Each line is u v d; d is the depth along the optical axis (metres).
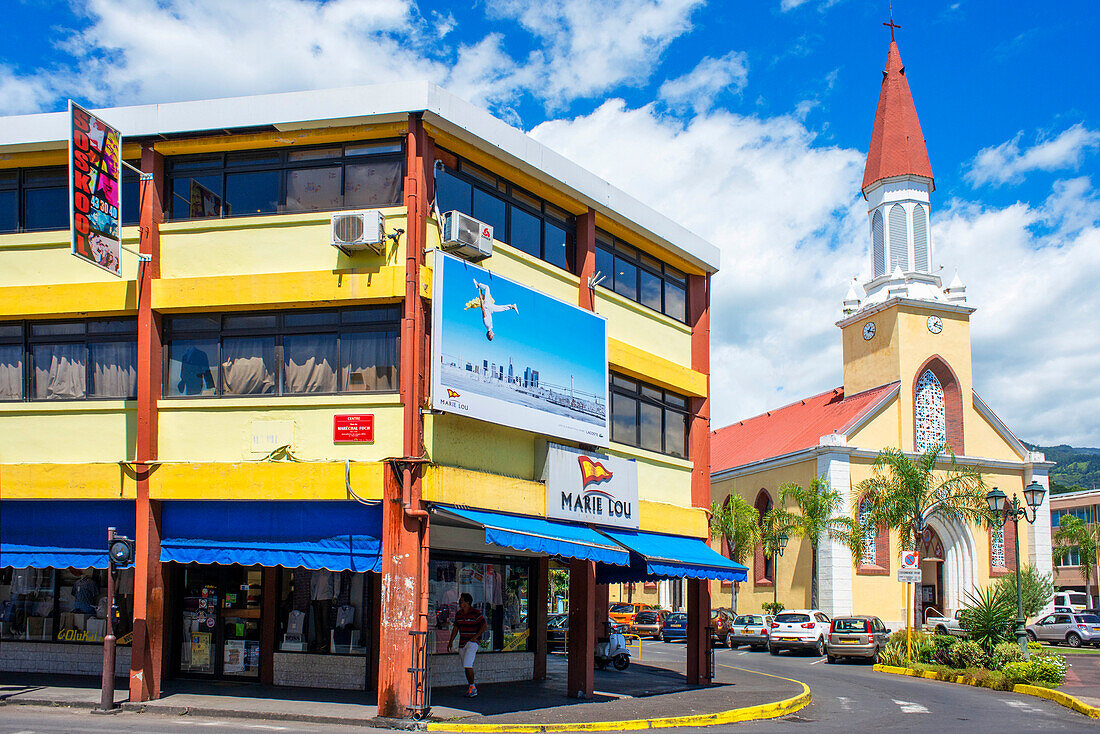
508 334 16.77
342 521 15.38
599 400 18.97
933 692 22.61
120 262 16.06
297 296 15.79
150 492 15.80
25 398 16.91
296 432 15.77
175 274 16.48
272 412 15.89
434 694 17.59
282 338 16.23
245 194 16.66
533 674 20.80
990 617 27.20
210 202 16.75
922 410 50.25
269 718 14.56
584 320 18.77
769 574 51.41
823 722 16.62
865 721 16.81
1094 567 75.69
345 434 15.55
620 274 21.00
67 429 16.56
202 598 18.41
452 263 15.64
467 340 15.80
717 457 64.69
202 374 16.36
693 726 15.83
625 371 20.48
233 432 15.95
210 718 14.65
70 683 17.36
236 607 18.30
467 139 16.55
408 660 14.45
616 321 20.48
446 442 15.77
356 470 15.16
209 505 15.93
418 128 15.84
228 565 18.44
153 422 16.05
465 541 18.77
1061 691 21.88
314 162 16.50
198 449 16.02
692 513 22.05
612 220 20.12
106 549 16.23
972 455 50.12
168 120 16.39
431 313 15.47
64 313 16.66
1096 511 79.06
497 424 16.41
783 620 37.84
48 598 18.70
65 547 16.36
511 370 16.73
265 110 16.11
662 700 18.36
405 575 14.66
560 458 17.78
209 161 16.86
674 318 22.66
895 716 17.67
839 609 44.19
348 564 15.17
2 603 18.84
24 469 16.28
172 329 16.55
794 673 28.00
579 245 19.44
